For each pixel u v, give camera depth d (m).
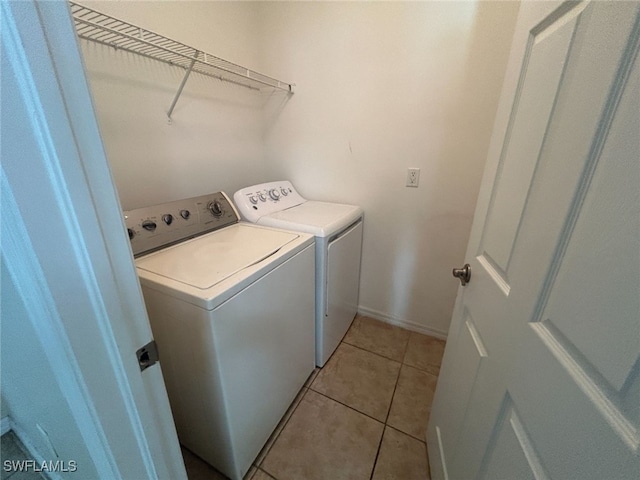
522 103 0.66
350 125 1.82
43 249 0.37
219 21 1.61
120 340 0.48
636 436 0.31
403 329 2.10
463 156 1.58
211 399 1.00
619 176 0.35
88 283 0.42
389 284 2.07
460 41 1.42
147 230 1.17
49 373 0.63
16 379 0.92
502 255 0.68
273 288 1.13
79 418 0.53
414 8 1.46
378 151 1.79
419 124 1.63
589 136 0.41
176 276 0.97
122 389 0.50
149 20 1.29
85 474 0.84
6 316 0.65
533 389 0.50
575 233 0.43
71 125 0.37
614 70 0.37
